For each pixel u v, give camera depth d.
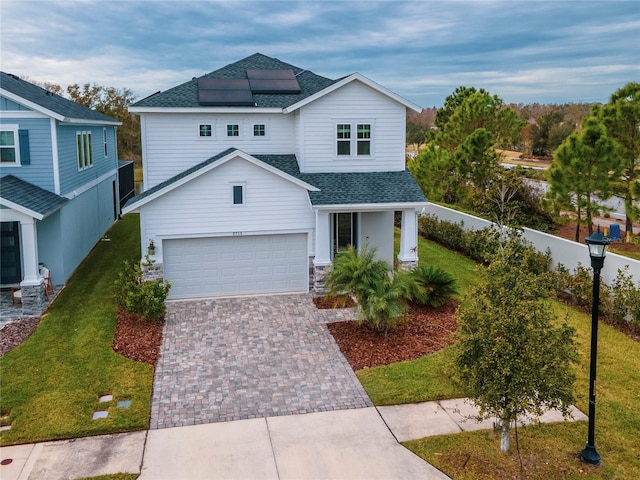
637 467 8.67
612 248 23.86
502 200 20.83
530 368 8.00
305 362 12.64
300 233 17.83
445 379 11.58
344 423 9.99
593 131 21.50
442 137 37.34
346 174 19.20
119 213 31.69
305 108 18.66
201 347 13.48
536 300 8.52
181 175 18.25
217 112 19.55
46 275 17.09
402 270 15.36
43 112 17.19
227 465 8.68
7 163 17.33
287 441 9.39
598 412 10.33
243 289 17.81
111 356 12.66
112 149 29.67
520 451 9.07
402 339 13.80
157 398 10.90
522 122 37.53
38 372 11.79
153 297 14.88
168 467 8.62
